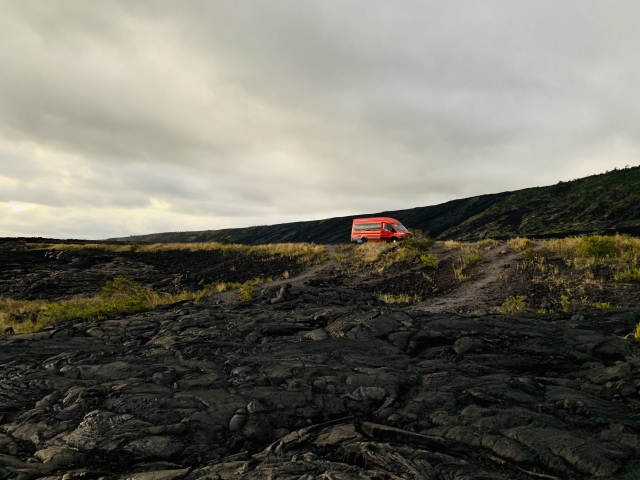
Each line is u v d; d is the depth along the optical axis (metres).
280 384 5.90
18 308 16.81
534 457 3.68
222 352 7.55
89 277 24.89
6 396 5.60
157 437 4.40
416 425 4.62
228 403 5.21
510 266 15.36
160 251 34.47
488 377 5.85
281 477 3.55
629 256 13.43
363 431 4.61
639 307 8.83
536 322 8.45
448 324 8.52
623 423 4.18
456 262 17.88
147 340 8.77
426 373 6.29
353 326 8.94
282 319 9.97
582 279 12.12
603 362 6.27
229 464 3.87
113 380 6.12
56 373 6.50
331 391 5.61
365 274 19.09
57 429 4.60
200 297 15.80
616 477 3.29
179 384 5.88
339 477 3.52
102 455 4.11
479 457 3.88
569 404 4.69
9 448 4.25
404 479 3.45
